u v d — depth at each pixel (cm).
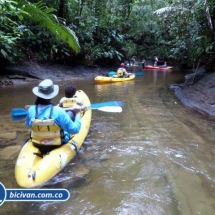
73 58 1343
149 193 262
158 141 400
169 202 247
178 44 1188
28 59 1128
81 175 295
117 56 1619
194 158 341
